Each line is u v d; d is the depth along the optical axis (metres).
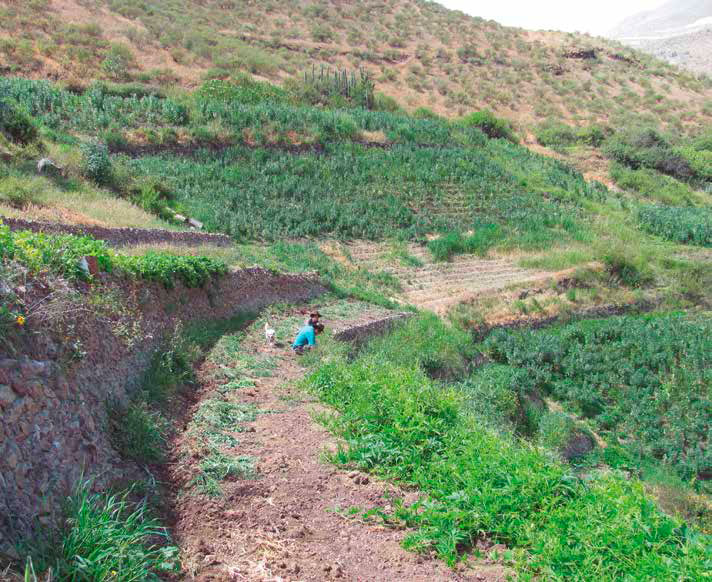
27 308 5.30
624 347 27.19
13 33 48.94
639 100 84.00
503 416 18.91
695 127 78.06
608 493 5.54
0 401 4.18
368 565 4.88
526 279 32.56
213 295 13.51
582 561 4.69
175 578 4.26
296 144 41.56
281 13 83.94
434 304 27.61
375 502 6.04
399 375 9.83
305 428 7.87
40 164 22.59
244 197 32.91
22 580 3.40
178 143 36.69
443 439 7.32
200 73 54.84
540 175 49.72
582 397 23.06
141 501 5.03
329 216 33.81
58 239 7.54
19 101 33.62
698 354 25.78
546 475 5.95
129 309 8.19
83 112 35.09
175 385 8.02
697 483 19.22
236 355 10.97
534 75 86.19
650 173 60.06
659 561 4.49
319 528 5.42
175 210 28.25
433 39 90.62
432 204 39.84
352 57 76.06
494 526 5.44
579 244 38.81
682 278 37.25
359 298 23.78
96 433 5.41
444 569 4.91
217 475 5.97
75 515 4.24
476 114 62.31
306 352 12.36
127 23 60.19
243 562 4.65
